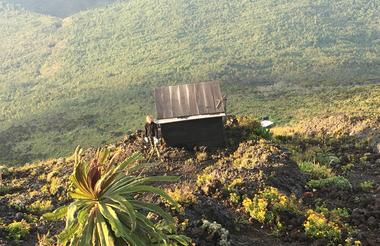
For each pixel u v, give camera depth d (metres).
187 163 17.78
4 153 113.06
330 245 10.45
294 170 16.28
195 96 20.16
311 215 11.30
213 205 11.56
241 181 13.68
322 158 19.58
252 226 11.42
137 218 5.97
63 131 128.88
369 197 14.15
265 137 21.58
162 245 6.22
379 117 27.28
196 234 10.02
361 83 146.88
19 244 10.54
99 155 6.29
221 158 18.31
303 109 92.12
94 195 5.88
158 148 19.30
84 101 180.75
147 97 166.62
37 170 18.98
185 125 19.69
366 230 11.67
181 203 11.32
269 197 12.45
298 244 10.65
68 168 18.62
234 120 22.36
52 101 191.50
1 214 12.67
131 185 6.01
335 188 15.12
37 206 13.70
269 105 111.38
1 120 173.62
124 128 124.00
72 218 5.70
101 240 5.61
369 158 19.53
